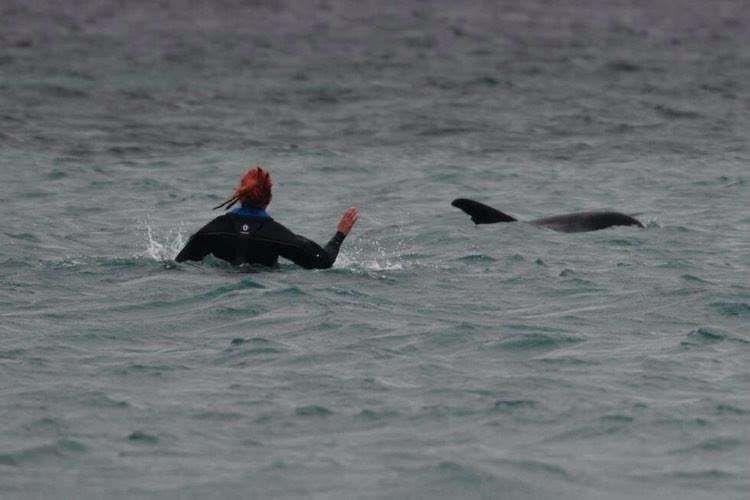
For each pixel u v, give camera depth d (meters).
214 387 32.62
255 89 131.00
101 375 33.66
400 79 140.88
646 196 73.56
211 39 191.88
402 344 37.28
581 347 37.16
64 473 26.53
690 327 39.91
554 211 69.25
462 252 54.09
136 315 40.56
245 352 36.19
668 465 27.25
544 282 46.94
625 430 29.42
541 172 83.00
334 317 40.16
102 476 26.41
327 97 125.25
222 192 73.88
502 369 34.62
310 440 28.70
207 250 48.25
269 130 102.94
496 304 43.09
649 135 101.62
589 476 26.59
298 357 35.69
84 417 30.03
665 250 54.88
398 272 48.31
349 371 34.28
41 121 104.38
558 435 29.11
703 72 149.62
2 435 28.66
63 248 54.62
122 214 65.38
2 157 84.75
